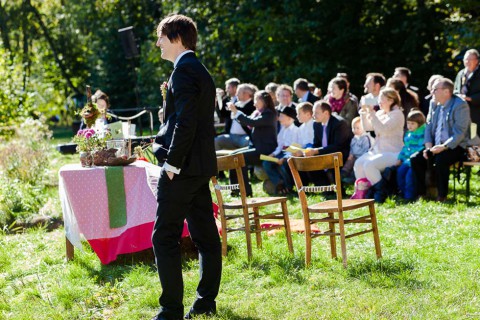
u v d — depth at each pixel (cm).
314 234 542
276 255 576
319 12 1811
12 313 473
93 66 2716
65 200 594
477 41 1534
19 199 848
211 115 411
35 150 1077
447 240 611
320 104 880
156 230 412
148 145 726
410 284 477
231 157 565
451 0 1566
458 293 453
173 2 2228
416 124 830
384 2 1850
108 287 506
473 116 961
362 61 1809
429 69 1802
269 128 920
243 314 435
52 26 3073
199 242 437
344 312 427
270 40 1870
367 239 629
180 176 403
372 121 850
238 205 577
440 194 794
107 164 603
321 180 895
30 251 648
